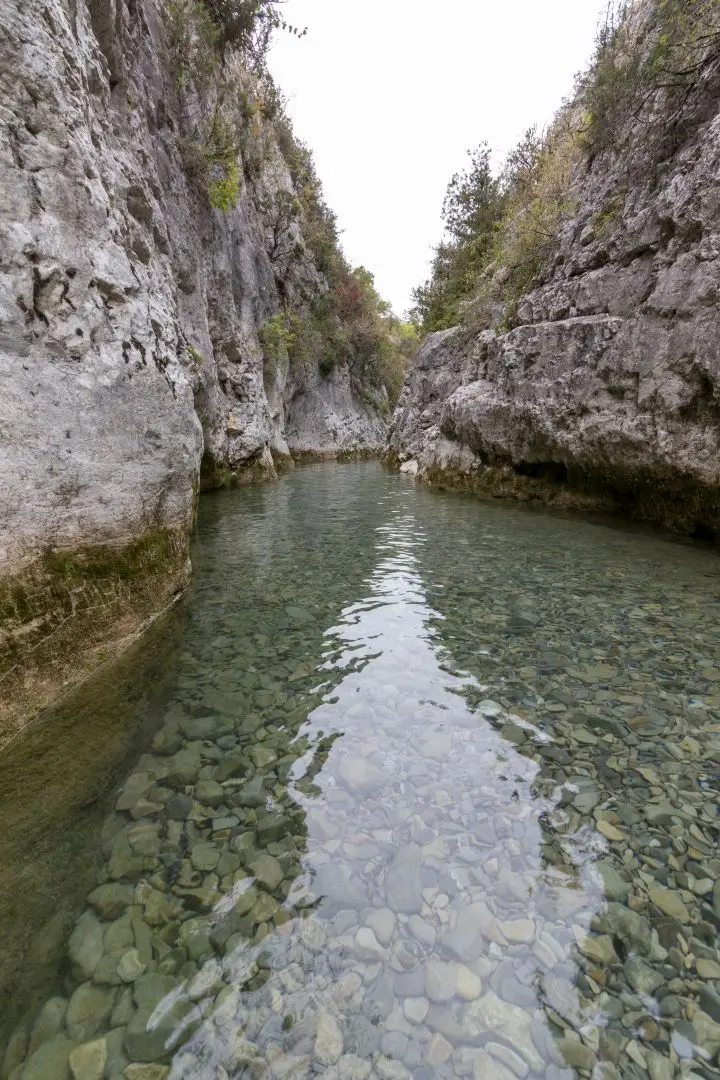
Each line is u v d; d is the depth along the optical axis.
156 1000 1.83
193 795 2.85
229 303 18.06
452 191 23.20
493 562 7.35
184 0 13.70
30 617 3.49
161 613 5.22
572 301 10.77
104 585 4.33
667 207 8.27
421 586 6.37
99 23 7.46
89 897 2.23
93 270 4.55
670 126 8.68
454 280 23.20
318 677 4.16
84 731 3.33
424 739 3.32
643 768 3.01
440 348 21.62
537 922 2.10
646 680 3.97
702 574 6.43
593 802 2.75
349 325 38.91
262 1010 1.80
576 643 4.65
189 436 6.11
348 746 3.27
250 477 18.78
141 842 2.53
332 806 2.76
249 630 5.09
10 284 3.66
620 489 10.02
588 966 1.93
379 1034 1.72
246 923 2.12
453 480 15.73
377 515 11.60
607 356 9.34
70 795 2.81
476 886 2.26
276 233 26.56
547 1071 1.62
